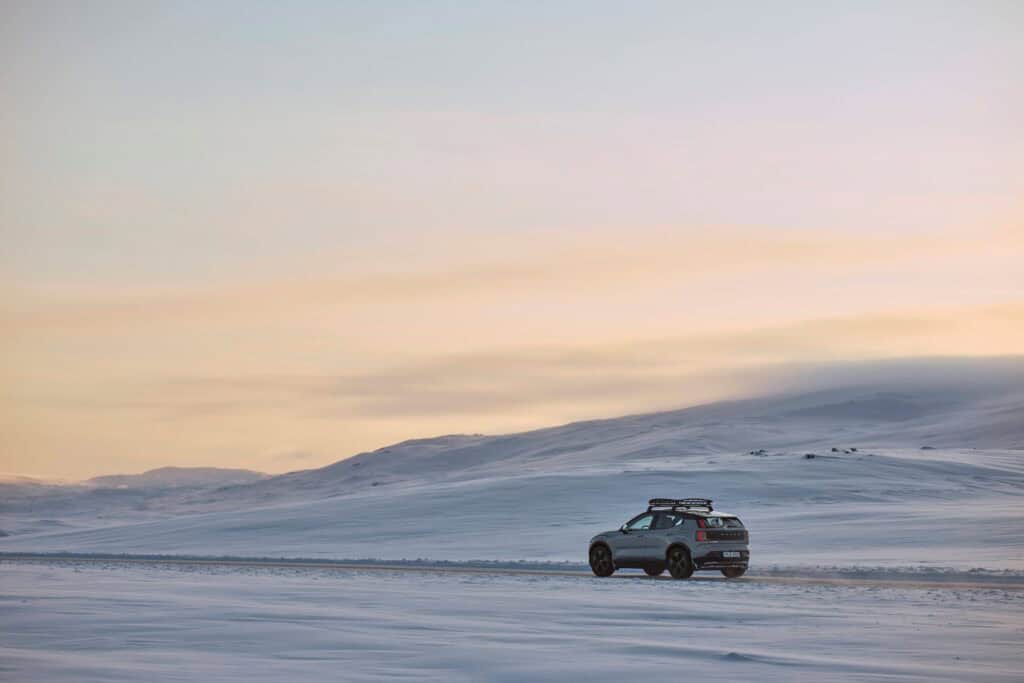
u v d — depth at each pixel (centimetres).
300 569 4481
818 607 2620
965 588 3123
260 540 7725
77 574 4284
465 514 8388
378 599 2909
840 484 10225
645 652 1872
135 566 4944
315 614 2473
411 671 1675
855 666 1700
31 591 3247
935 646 1931
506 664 1739
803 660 1762
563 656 1825
